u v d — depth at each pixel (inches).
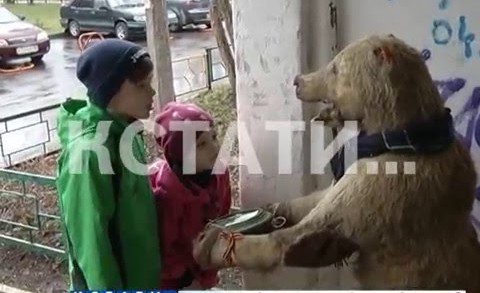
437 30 97.7
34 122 256.4
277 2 99.1
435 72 99.7
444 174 79.4
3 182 200.4
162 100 235.3
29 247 177.6
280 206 94.4
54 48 356.2
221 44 219.5
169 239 89.9
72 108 85.7
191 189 90.4
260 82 103.0
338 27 101.1
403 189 78.8
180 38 359.6
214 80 283.9
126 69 81.7
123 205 81.6
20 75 326.0
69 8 364.8
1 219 189.5
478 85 98.0
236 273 116.4
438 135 80.2
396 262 81.1
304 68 100.1
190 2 368.5
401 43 82.6
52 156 235.1
